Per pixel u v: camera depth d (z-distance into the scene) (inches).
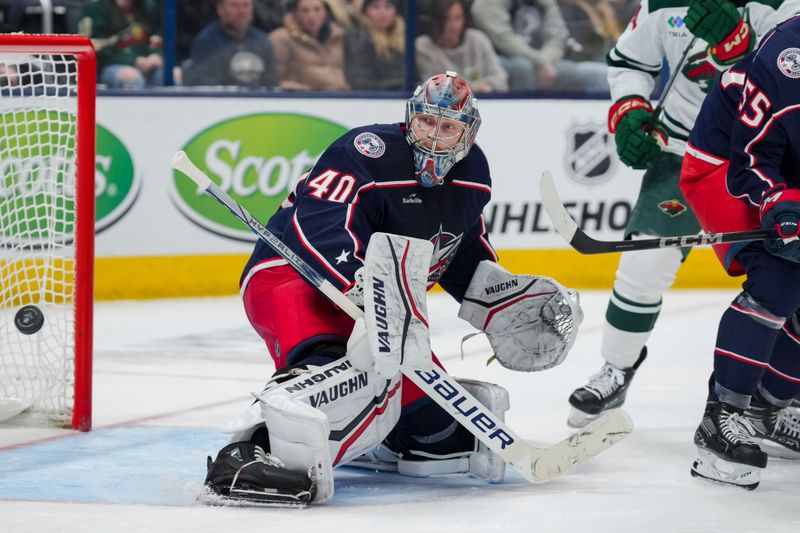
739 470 342.3
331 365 323.3
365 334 315.6
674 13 440.1
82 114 428.5
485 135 871.7
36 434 420.2
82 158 427.5
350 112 858.8
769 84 341.1
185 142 824.9
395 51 890.7
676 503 323.3
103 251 816.3
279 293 349.1
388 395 333.1
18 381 486.3
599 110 885.2
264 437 332.2
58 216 714.2
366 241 340.8
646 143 442.3
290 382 316.8
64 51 424.2
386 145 344.2
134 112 812.6
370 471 371.9
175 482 345.4
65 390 447.5
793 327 376.5
